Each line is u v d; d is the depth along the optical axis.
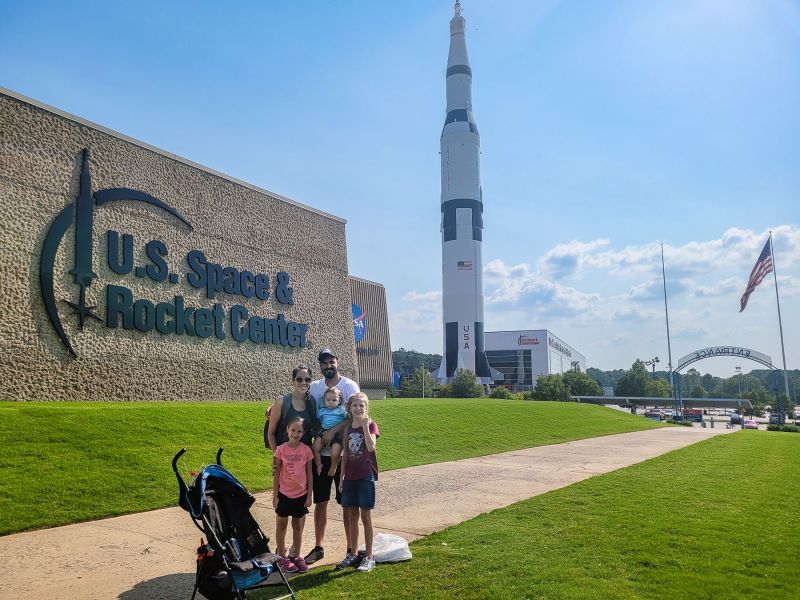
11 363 16.97
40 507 9.02
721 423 78.44
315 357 28.72
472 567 6.30
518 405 34.25
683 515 8.82
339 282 31.23
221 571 5.24
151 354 20.94
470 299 90.69
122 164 21.03
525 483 12.69
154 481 11.02
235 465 13.10
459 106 94.00
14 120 18.00
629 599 5.27
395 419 21.36
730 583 5.70
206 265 23.64
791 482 12.61
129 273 20.69
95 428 12.83
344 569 6.45
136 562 6.86
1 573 6.38
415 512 9.55
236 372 24.25
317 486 6.88
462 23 97.25
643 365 120.44
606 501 10.05
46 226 18.41
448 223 91.88
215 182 24.80
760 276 72.31
